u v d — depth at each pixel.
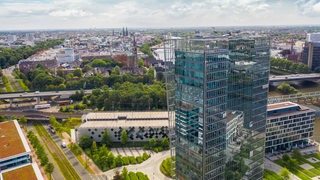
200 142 135.25
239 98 149.50
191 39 131.75
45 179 193.25
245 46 145.62
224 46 133.75
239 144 155.25
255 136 164.62
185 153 147.25
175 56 141.12
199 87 129.75
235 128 150.50
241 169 159.50
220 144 141.88
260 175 175.50
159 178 193.38
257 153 169.12
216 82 131.38
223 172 147.62
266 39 155.38
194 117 136.12
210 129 134.38
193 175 144.25
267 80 163.25
